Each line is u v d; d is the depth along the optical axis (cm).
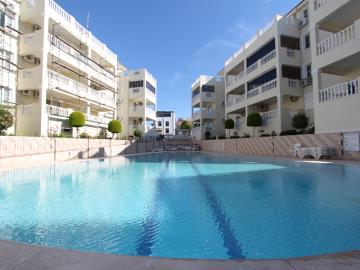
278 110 2220
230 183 928
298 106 2305
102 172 1292
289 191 756
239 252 368
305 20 2220
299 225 468
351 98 1365
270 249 375
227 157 2234
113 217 537
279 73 2214
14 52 1991
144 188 858
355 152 1345
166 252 374
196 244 397
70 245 397
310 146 1648
